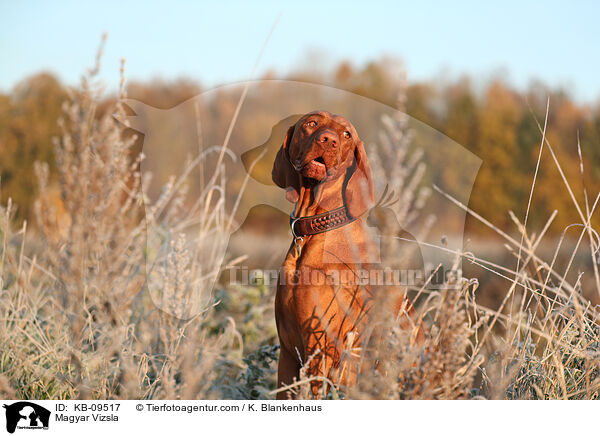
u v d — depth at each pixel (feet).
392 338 6.23
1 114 47.96
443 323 6.20
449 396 6.31
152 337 8.29
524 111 54.44
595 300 10.21
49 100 48.01
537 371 7.95
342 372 7.22
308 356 7.78
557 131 54.03
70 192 6.07
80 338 6.84
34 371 8.30
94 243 6.39
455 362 6.19
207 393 7.59
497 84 58.44
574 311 8.18
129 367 7.11
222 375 9.23
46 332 9.28
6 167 44.75
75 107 5.95
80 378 6.95
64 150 6.09
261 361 9.86
